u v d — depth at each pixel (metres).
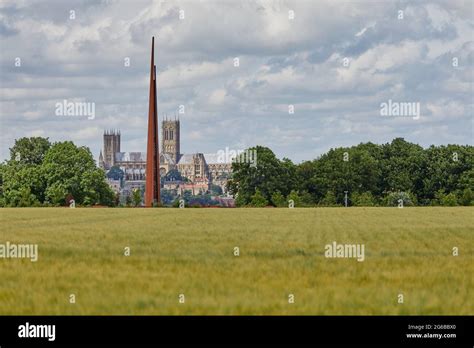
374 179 171.88
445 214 78.12
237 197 167.12
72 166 153.88
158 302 20.00
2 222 59.44
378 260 29.05
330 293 21.28
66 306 19.73
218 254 30.94
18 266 26.75
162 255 30.44
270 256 30.38
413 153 184.88
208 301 20.00
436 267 26.94
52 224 55.84
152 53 151.00
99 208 108.81
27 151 175.62
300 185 170.25
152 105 148.88
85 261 28.30
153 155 148.25
